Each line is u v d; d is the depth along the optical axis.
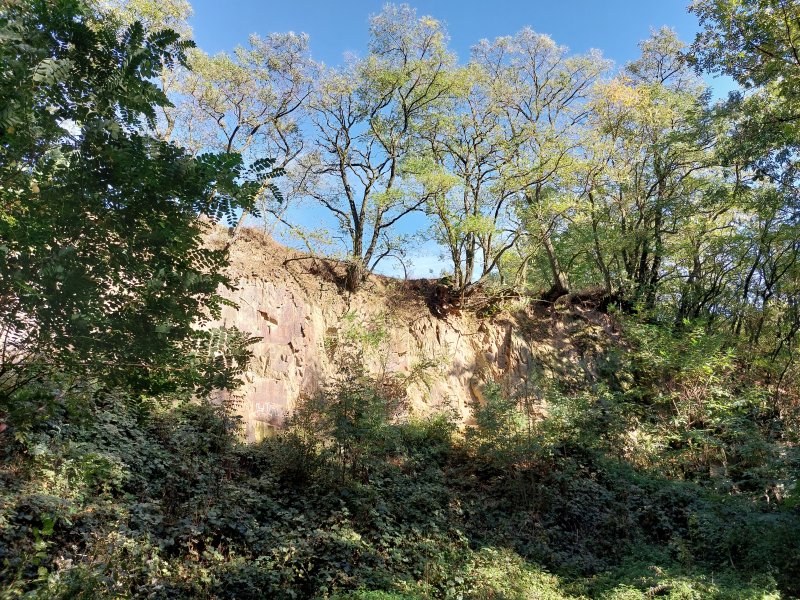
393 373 14.88
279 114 16.38
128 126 3.15
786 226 16.08
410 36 17.19
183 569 6.57
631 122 19.91
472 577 8.46
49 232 2.79
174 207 3.07
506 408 13.28
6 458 6.51
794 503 10.12
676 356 15.88
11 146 2.79
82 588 5.07
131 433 8.44
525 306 19.45
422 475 11.95
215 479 8.80
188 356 3.43
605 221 20.72
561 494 12.37
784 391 17.19
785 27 11.39
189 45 3.31
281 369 12.99
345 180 17.42
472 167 18.41
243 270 13.49
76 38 3.03
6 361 3.02
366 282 17.20
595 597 8.69
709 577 9.44
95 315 2.81
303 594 7.06
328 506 9.12
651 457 14.52
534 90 20.50
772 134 12.46
